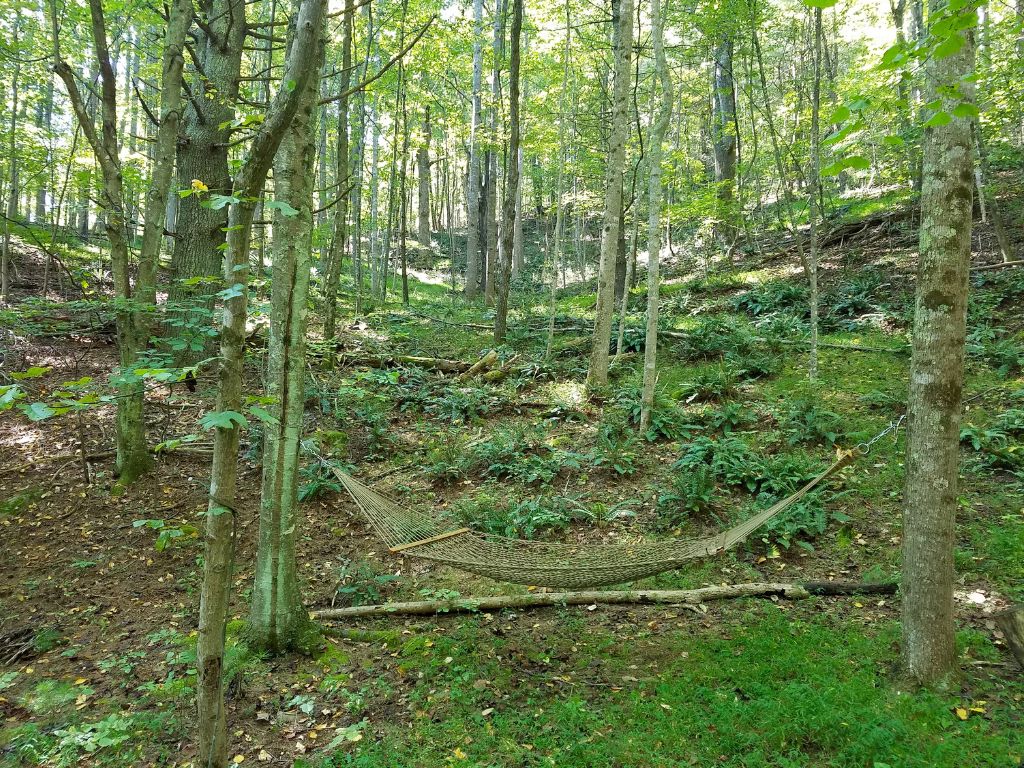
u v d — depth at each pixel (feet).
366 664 13.70
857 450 12.84
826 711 11.10
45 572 17.74
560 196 37.60
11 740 11.47
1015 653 12.25
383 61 44.91
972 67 11.07
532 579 13.09
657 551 13.79
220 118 28.60
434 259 90.74
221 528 8.31
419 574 18.12
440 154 88.02
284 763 10.83
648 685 12.69
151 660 14.06
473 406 29.48
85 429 25.46
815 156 29.04
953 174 11.19
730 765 10.35
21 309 19.42
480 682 12.94
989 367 27.71
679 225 61.46
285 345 13.58
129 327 19.60
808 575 16.85
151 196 19.29
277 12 46.83
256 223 9.05
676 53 43.73
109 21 33.96
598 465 23.58
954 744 10.25
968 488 19.72
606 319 30.42
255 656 13.53
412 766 10.66
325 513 21.43
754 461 21.85
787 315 38.27
